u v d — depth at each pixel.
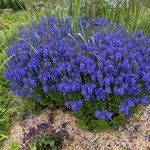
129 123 0.81
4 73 0.88
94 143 0.78
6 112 0.90
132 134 0.80
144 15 1.14
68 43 0.84
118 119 0.79
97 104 0.76
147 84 0.77
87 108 0.78
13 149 0.82
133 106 0.79
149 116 0.83
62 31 0.94
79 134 0.80
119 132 0.80
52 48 0.84
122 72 0.78
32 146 0.80
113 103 0.77
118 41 0.83
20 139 0.84
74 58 0.80
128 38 0.89
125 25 1.06
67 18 1.04
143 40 0.91
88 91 0.73
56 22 1.02
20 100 0.92
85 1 1.15
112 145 0.78
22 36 0.99
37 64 0.81
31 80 0.79
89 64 0.77
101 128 0.80
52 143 0.78
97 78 0.76
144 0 1.41
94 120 0.79
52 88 0.78
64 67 0.78
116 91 0.73
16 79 0.84
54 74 0.78
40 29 0.97
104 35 0.88
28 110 0.88
